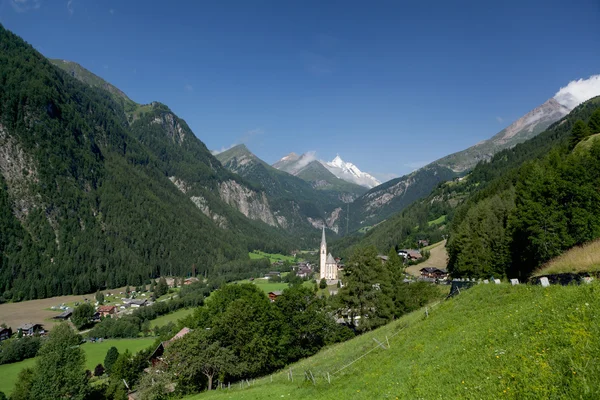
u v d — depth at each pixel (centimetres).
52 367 6875
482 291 3234
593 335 1435
